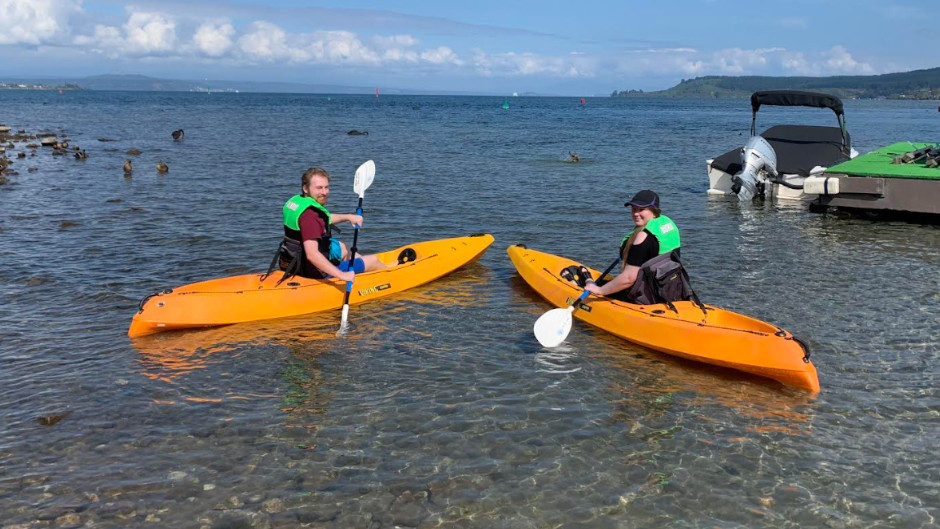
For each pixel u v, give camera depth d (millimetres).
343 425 4906
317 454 4516
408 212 13445
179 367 5898
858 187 12852
